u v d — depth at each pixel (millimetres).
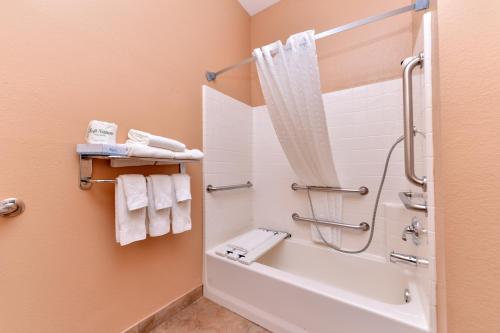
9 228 696
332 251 1521
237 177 1740
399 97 1337
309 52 1131
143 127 1078
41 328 761
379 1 1443
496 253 555
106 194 942
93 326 898
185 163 1263
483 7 563
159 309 1165
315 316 1002
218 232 1549
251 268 1224
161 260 1180
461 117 596
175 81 1255
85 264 875
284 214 1789
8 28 686
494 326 560
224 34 1678
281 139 1391
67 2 819
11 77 692
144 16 1093
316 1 1694
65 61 812
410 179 868
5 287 691
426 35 812
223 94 1608
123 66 999
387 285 1297
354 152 1479
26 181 725
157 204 1001
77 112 845
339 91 1534
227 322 1195
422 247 976
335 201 1542
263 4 1926
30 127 731
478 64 570
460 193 602
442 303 703
